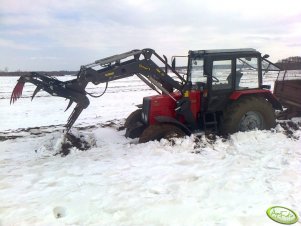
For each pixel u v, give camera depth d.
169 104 8.02
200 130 8.37
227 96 8.23
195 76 8.46
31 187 5.53
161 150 7.08
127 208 4.77
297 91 9.65
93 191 5.32
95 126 10.22
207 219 4.45
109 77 7.50
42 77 7.25
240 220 4.41
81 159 6.82
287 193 5.12
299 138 7.90
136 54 7.67
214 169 6.14
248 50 8.32
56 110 14.50
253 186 5.37
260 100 8.21
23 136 9.11
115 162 6.61
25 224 4.39
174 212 4.64
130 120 8.83
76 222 4.44
